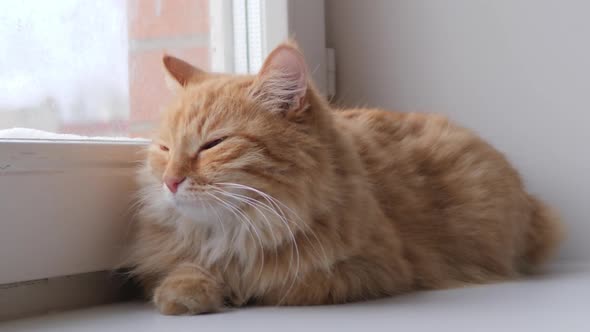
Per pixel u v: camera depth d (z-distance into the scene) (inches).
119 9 44.4
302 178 38.0
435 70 55.1
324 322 34.3
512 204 47.8
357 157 41.8
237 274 38.7
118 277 41.4
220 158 37.3
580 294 40.1
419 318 34.8
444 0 54.6
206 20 50.1
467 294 40.5
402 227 43.4
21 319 36.6
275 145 37.9
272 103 38.7
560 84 52.6
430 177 46.6
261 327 33.6
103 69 43.4
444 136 48.9
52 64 40.5
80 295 39.9
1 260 36.0
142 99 45.7
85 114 42.4
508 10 53.2
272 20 51.4
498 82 53.8
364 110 49.8
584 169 52.5
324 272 38.0
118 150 40.8
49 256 37.9
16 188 36.4
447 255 44.8
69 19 41.5
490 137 54.2
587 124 52.2
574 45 52.1
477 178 47.4
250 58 52.0
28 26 39.2
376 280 39.3
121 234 41.1
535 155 53.4
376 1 56.1
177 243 39.6
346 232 38.6
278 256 38.1
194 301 36.4
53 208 37.9
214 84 40.0
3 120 38.1
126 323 35.2
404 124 49.0
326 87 55.5
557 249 51.3
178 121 38.9
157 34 46.7
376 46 56.3
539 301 38.3
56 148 37.7
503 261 46.7
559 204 53.1
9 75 38.3
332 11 56.9
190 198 37.2
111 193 40.5
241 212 37.5
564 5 52.1
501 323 33.8
